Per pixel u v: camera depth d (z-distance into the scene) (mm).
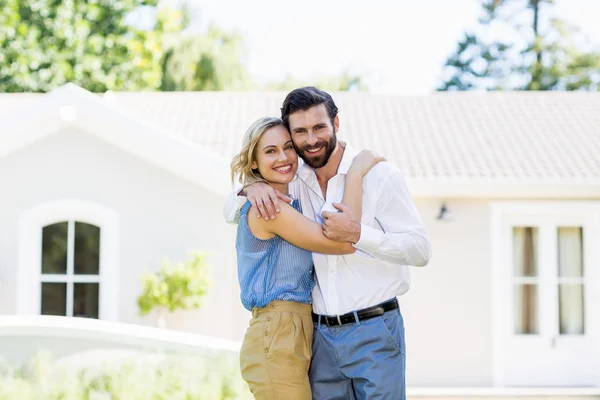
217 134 11406
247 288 4121
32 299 10055
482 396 9328
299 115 3994
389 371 4113
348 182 4102
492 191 10227
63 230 10195
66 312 10086
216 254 10094
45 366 6492
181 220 10133
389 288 4172
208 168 9828
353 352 4121
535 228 10680
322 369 4215
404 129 12039
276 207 3986
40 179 10141
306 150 4020
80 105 9836
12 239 10062
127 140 10047
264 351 4082
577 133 11953
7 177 10117
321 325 4207
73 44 23078
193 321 9992
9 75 22234
